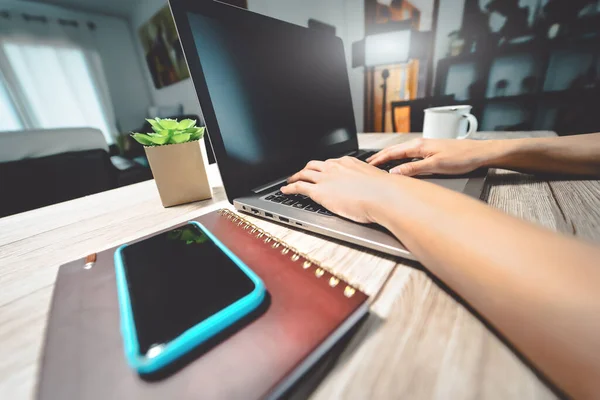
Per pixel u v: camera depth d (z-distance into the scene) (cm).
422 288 25
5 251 42
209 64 43
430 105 147
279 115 56
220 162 44
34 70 296
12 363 20
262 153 52
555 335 15
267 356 17
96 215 55
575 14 102
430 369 17
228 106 46
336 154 71
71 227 50
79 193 146
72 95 317
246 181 49
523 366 17
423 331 20
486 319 19
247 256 29
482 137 86
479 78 129
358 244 31
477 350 18
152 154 51
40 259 38
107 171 156
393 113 161
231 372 16
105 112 328
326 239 35
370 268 28
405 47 145
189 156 53
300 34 61
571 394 14
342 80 75
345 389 16
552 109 116
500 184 47
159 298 22
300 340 18
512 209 37
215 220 41
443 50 135
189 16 40
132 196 68
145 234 42
